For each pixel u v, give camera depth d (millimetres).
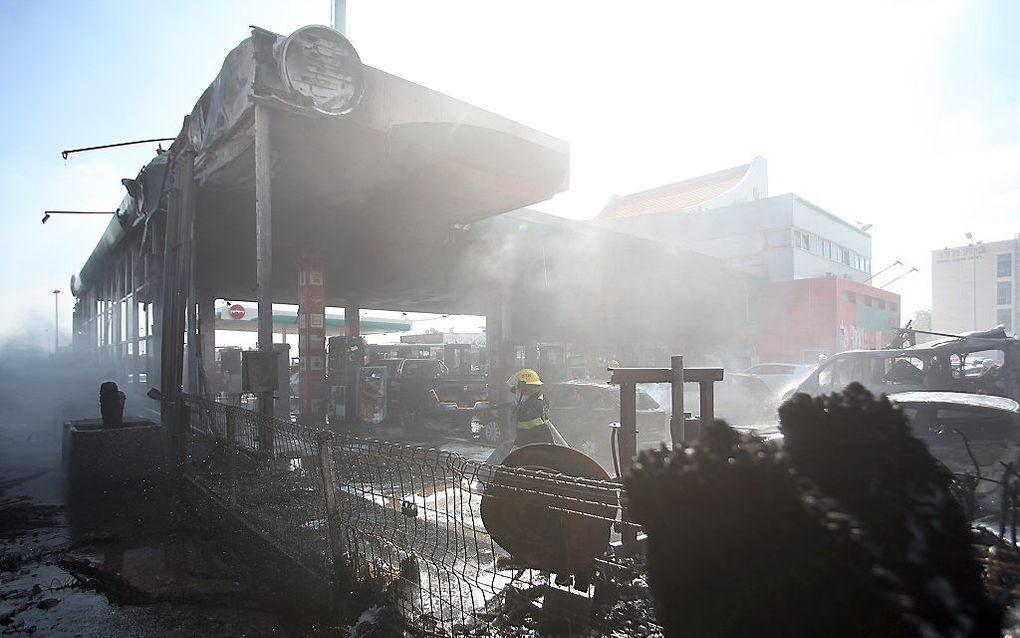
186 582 4605
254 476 5301
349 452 3836
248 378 7258
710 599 1264
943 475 1441
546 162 10727
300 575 4207
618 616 2719
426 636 3090
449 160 9734
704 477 1328
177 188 10656
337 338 16688
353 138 9141
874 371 9781
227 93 8641
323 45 8102
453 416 13797
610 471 8898
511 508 3027
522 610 3094
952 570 1188
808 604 1141
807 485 1300
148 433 8133
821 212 33500
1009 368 8719
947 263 75062
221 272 17641
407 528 3568
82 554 5316
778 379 15961
